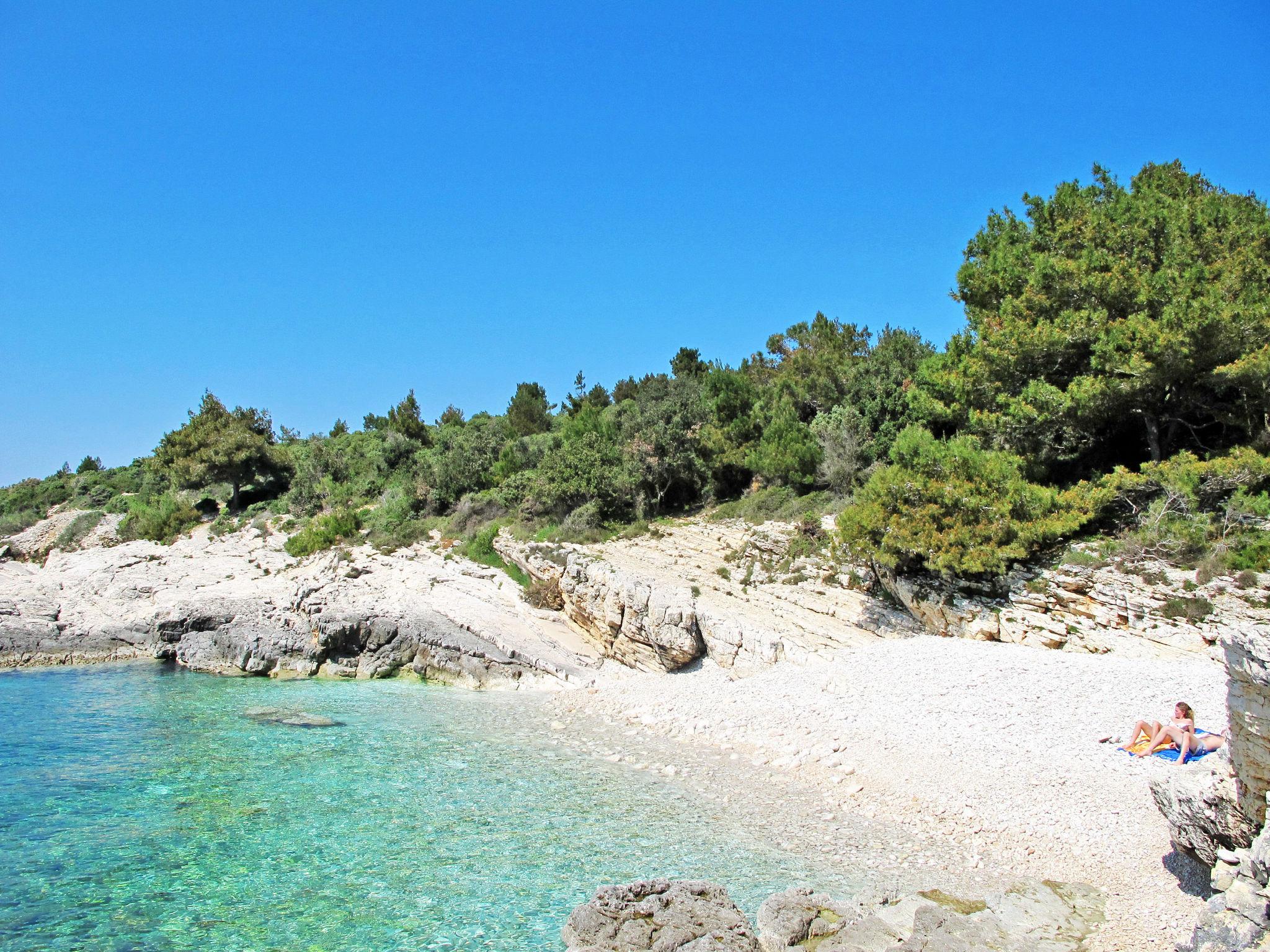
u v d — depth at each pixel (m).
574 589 33.28
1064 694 20.09
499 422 63.81
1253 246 28.05
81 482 66.38
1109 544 24.97
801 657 26.19
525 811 16.09
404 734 22.39
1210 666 20.61
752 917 11.29
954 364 32.31
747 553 33.66
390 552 42.50
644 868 13.26
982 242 35.81
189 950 10.48
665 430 41.44
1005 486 25.88
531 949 10.55
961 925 10.81
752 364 54.97
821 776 18.25
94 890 12.27
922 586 27.17
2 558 53.50
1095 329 27.55
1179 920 11.09
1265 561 21.70
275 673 32.47
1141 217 29.19
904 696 21.55
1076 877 12.77
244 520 52.66
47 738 21.72
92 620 37.59
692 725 22.61
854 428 37.22
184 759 19.69
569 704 26.47
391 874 12.95
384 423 74.56
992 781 16.59
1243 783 10.08
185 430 58.44
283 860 13.48
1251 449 24.33
